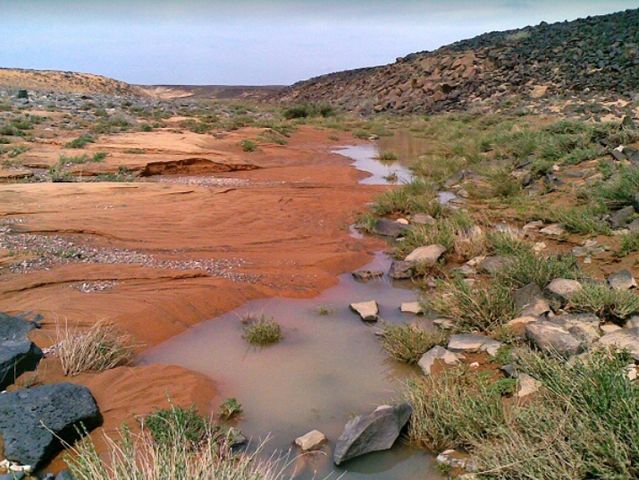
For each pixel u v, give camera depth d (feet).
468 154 59.41
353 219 37.24
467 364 17.78
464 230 31.22
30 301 21.01
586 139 48.42
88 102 114.73
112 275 24.04
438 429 14.21
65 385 14.96
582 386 12.88
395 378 17.79
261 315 22.18
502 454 12.15
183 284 23.91
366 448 13.97
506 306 20.77
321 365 18.65
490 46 150.00
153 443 13.51
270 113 131.34
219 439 14.29
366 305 22.99
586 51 124.26
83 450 11.84
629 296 19.11
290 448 14.34
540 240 29.66
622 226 28.71
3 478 12.39
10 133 65.21
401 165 62.64
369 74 187.21
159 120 93.86
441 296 22.81
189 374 17.46
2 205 33.99
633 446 10.82
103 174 48.83
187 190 41.88
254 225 34.01
